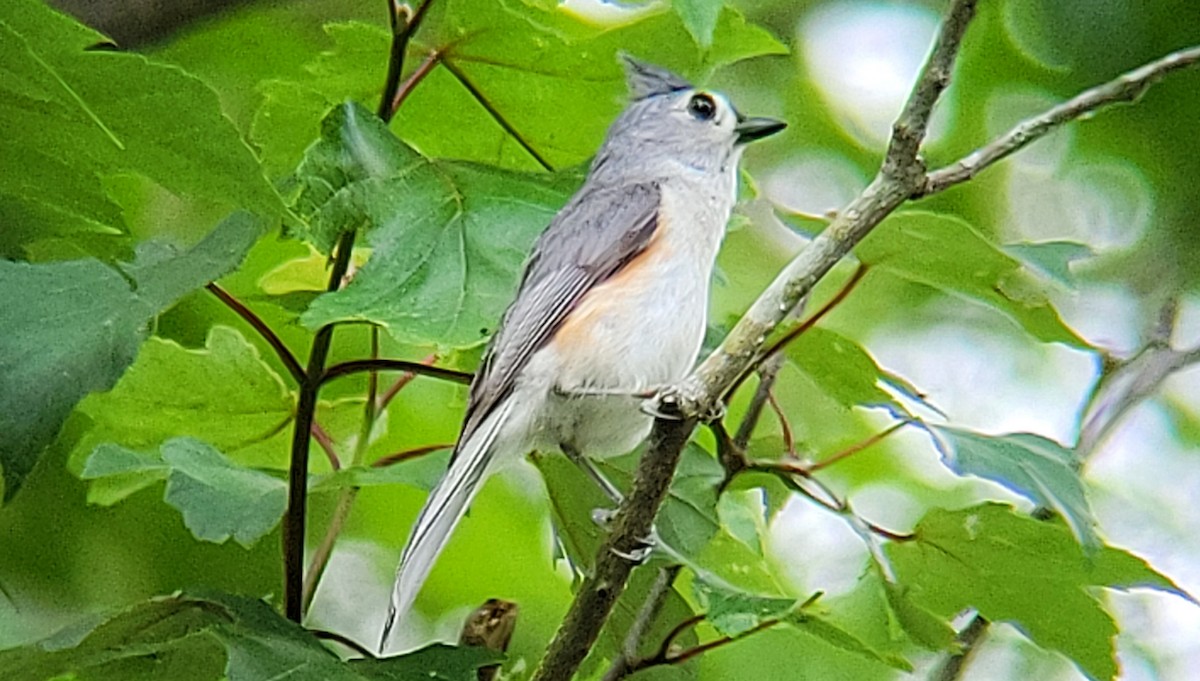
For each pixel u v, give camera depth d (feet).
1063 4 36.88
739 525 27.63
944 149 39.50
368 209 20.62
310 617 36.78
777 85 41.68
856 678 34.81
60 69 15.25
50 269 19.27
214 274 19.70
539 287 27.84
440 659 19.13
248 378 25.14
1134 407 28.91
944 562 23.50
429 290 20.16
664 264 28.37
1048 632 23.80
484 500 36.40
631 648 23.22
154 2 22.62
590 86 24.58
